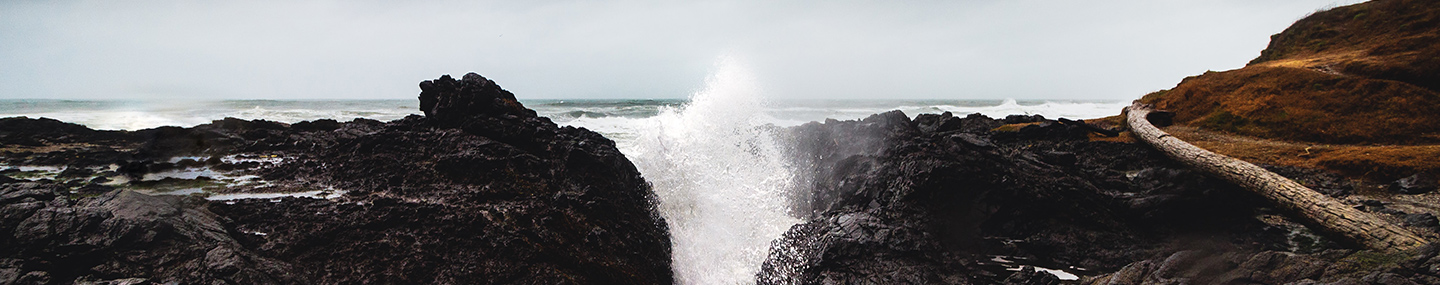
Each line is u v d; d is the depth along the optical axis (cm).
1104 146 1455
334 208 759
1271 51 2597
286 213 732
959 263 941
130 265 575
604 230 885
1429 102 1507
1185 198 1014
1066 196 1057
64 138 1141
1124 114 2089
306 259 654
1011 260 979
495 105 1147
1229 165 1104
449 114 1115
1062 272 931
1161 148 1352
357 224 726
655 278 890
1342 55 2016
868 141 1298
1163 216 1005
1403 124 1459
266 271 597
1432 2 2000
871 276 881
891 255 911
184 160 970
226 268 578
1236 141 1561
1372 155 1188
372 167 951
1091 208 1043
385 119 3516
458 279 688
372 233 718
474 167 946
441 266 698
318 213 740
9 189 667
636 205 1048
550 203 900
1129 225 1020
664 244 998
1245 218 1009
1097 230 1014
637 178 1121
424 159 996
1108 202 1048
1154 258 927
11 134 1109
